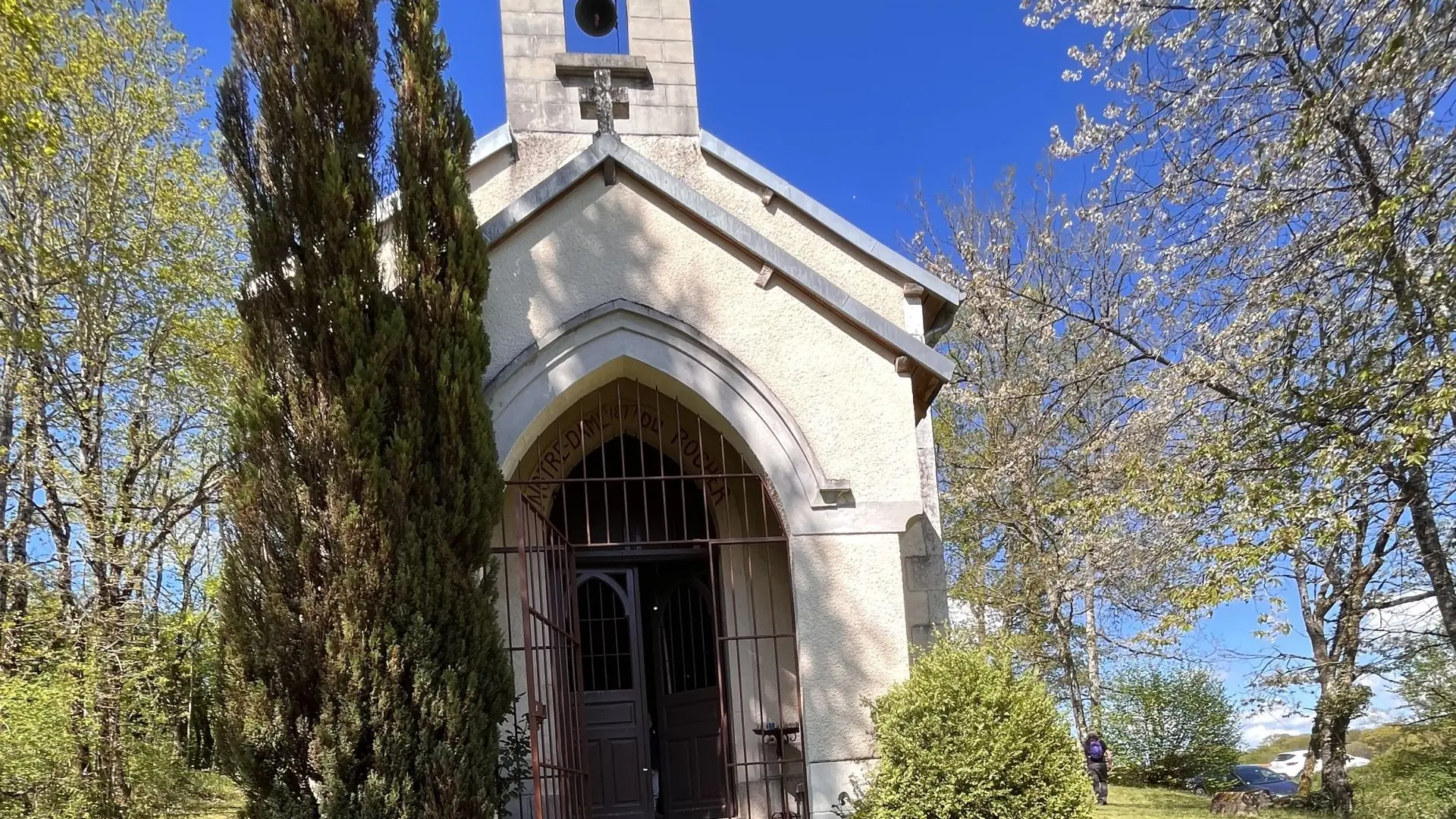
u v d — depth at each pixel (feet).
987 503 68.64
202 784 37.01
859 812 21.40
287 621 17.85
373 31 22.00
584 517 28.76
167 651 34.96
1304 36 33.35
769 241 24.82
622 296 24.18
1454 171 28.19
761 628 26.78
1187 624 34.30
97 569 34.14
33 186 35.47
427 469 19.16
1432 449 28.63
